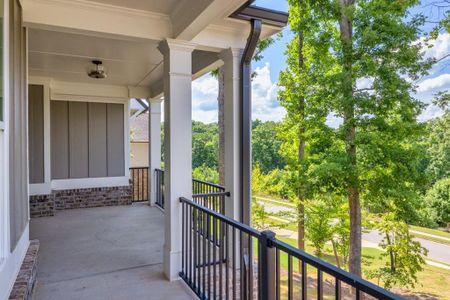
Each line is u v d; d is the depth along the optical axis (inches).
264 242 68.3
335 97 337.4
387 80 308.2
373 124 322.3
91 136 277.3
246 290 88.1
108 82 257.1
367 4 325.1
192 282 116.9
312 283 272.8
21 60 102.0
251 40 133.6
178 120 128.1
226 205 148.8
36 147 233.5
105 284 120.3
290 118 393.1
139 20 121.2
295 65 395.5
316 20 351.3
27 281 85.1
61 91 254.4
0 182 70.6
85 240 176.9
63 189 265.9
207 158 735.1
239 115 145.2
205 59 174.9
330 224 398.0
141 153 651.5
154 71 217.2
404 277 322.3
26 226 111.0
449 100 296.5
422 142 331.0
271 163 547.8
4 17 72.7
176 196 127.6
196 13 104.6
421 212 333.1
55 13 109.3
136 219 227.8
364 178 330.6
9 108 78.2
